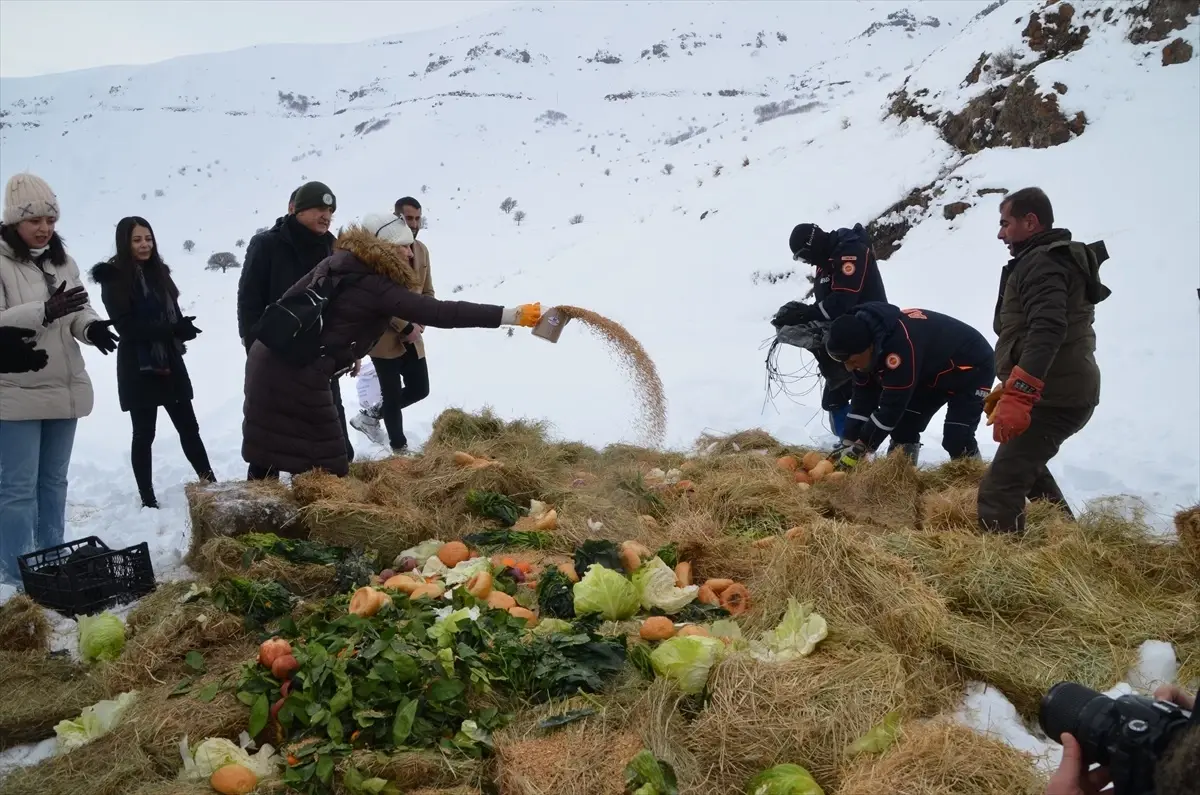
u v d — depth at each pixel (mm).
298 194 6906
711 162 37875
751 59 101625
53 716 4086
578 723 3641
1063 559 4832
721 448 7789
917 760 3250
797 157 23203
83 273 28500
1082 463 8094
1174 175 15258
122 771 3545
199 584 4980
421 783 3410
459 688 3729
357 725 3596
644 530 5664
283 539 5531
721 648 3953
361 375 9383
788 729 3539
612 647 4094
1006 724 3834
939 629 4223
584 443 8602
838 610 4352
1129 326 11672
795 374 11664
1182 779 2008
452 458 6695
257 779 3443
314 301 5855
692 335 15039
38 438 5820
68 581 5184
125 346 7066
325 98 110438
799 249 7516
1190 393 9562
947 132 19375
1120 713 2400
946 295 14617
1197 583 4852
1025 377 4957
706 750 3555
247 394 6207
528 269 24938
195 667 4242
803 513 5938
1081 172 16188
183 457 9344
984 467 6633
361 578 5023
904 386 6371
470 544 5602
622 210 36594
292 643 4145
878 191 19000
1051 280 5027
